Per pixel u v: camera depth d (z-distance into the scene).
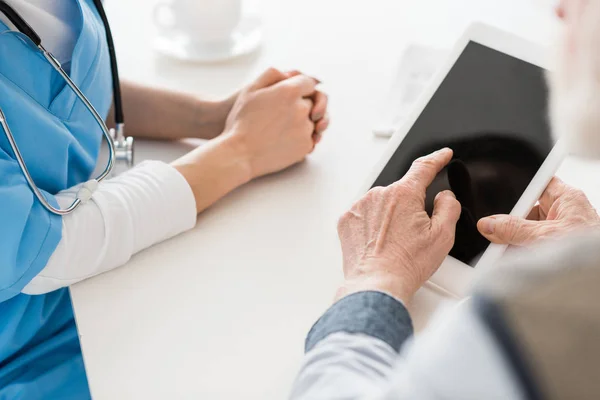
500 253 0.82
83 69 0.95
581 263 0.42
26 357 0.94
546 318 0.41
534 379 0.40
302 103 1.07
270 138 1.06
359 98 1.21
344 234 0.84
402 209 0.82
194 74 1.30
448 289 0.84
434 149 0.90
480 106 0.90
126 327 0.84
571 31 0.49
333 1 1.49
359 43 1.35
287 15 1.45
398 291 0.75
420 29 1.38
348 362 0.61
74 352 0.97
